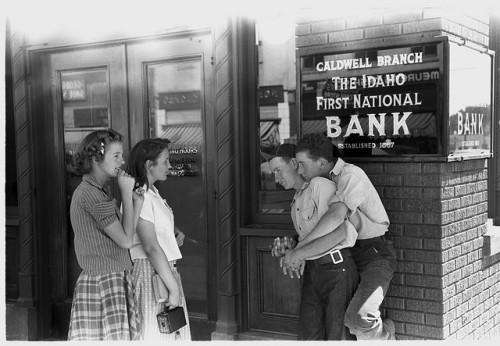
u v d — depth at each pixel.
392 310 3.87
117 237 3.12
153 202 3.32
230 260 4.32
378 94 3.79
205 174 4.60
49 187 5.25
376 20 3.81
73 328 3.19
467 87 3.93
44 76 5.20
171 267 3.39
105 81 5.02
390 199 3.83
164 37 4.66
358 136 3.86
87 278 3.18
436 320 3.75
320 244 3.39
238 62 4.30
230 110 4.29
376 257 3.58
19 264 5.20
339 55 3.88
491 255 4.36
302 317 3.63
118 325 3.18
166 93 4.77
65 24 4.93
